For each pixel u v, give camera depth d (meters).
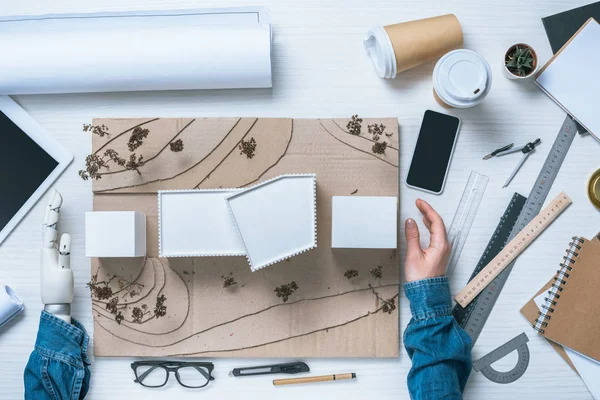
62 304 1.05
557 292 1.08
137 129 1.08
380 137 1.07
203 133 1.08
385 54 1.02
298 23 1.10
